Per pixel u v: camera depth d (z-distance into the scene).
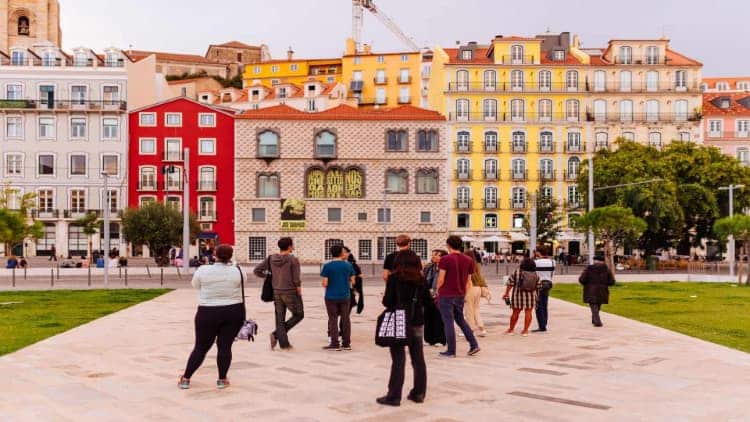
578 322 20.16
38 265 61.91
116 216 75.56
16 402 10.16
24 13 125.19
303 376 12.05
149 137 76.38
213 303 10.91
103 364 13.14
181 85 109.88
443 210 73.31
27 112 75.56
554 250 81.69
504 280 39.34
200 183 75.81
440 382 11.55
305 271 52.78
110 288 35.31
